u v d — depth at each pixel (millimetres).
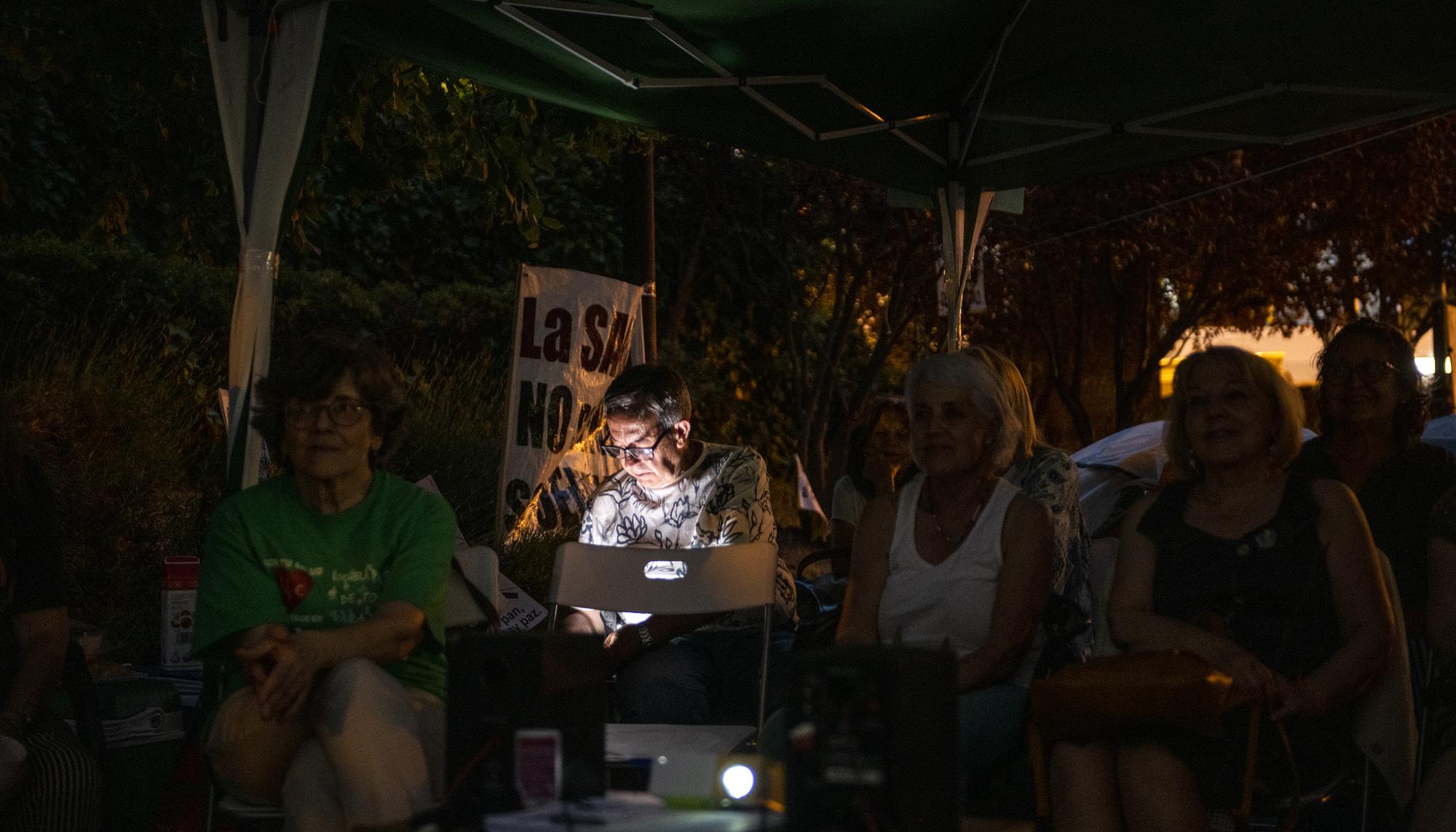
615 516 4785
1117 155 6648
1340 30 5168
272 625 3191
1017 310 15406
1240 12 5117
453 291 10680
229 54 4160
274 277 4152
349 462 3379
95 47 5973
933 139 6562
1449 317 11602
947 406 3715
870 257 12898
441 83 7066
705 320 13242
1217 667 3227
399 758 2971
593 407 6672
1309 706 3191
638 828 2057
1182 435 3717
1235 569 3494
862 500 6117
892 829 1937
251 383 4062
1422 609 3938
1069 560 4125
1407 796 3352
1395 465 4348
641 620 4633
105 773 3836
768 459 13414
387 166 7543
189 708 4238
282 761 3178
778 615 4703
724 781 2350
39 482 3680
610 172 12695
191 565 4578
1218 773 3133
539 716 2332
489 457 7641
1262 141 6359
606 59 5281
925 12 5242
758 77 5590
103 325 7855
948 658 2029
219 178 6746
